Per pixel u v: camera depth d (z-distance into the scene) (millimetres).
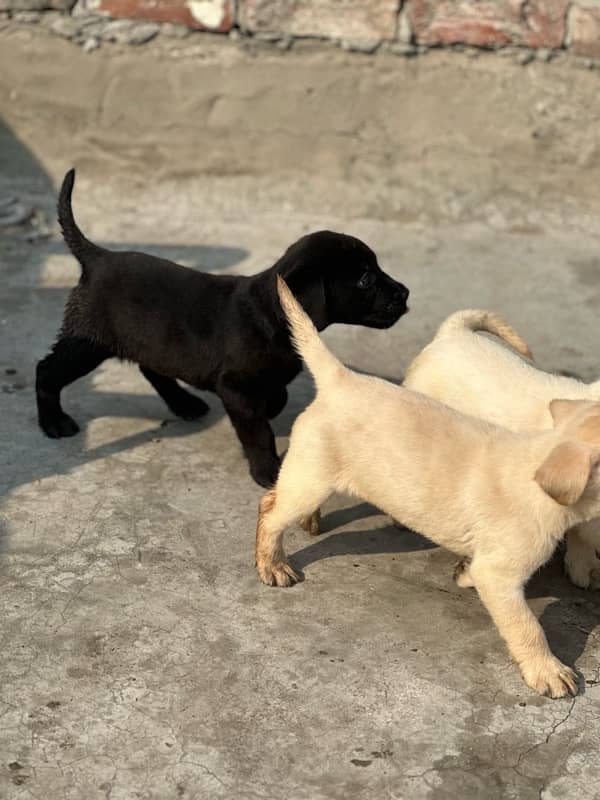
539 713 1322
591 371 1844
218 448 1668
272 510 1426
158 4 2199
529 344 1902
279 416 1746
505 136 2242
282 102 2242
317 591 1447
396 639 1394
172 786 1243
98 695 1318
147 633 1386
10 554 1475
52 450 1645
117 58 2227
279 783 1249
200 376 1604
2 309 1938
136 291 1604
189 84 2234
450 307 1987
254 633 1392
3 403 1729
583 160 2238
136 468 1620
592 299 2023
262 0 2189
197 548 1496
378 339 1909
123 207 2240
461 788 1252
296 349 1493
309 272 1553
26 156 2271
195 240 2160
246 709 1312
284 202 2256
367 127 2254
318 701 1323
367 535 1535
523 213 2236
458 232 2207
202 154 2268
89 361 1648
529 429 1450
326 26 2207
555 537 1331
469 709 1322
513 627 1340
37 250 2109
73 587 1436
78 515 1534
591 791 1255
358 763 1269
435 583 1470
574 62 2209
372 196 2252
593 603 1456
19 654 1356
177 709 1309
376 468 1372
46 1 2203
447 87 2232
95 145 2271
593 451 1257
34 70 2234
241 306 1580
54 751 1267
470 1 2186
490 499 1331
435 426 1366
